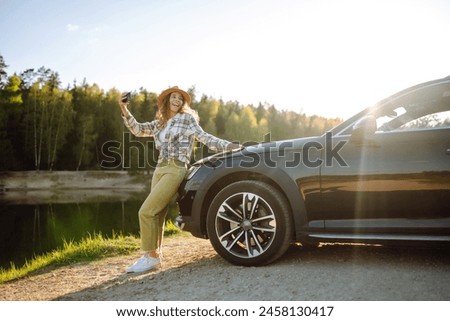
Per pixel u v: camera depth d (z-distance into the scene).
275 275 3.29
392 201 3.17
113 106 61.53
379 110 3.43
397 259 3.51
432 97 3.29
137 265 3.97
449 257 3.50
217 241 3.57
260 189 3.42
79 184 48.38
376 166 3.21
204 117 73.19
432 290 2.81
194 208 3.68
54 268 4.84
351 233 3.27
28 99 55.66
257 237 3.50
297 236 3.38
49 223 15.62
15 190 44.34
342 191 3.27
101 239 6.04
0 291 3.93
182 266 3.94
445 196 3.06
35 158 52.81
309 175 3.35
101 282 3.78
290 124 89.06
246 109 78.38
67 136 57.34
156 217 3.96
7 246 10.36
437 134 3.15
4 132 52.19
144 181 48.88
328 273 3.25
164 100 4.03
